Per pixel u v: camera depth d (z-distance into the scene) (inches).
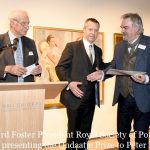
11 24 96.1
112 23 190.1
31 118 64.8
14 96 62.4
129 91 102.0
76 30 171.8
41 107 66.3
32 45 103.3
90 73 107.8
